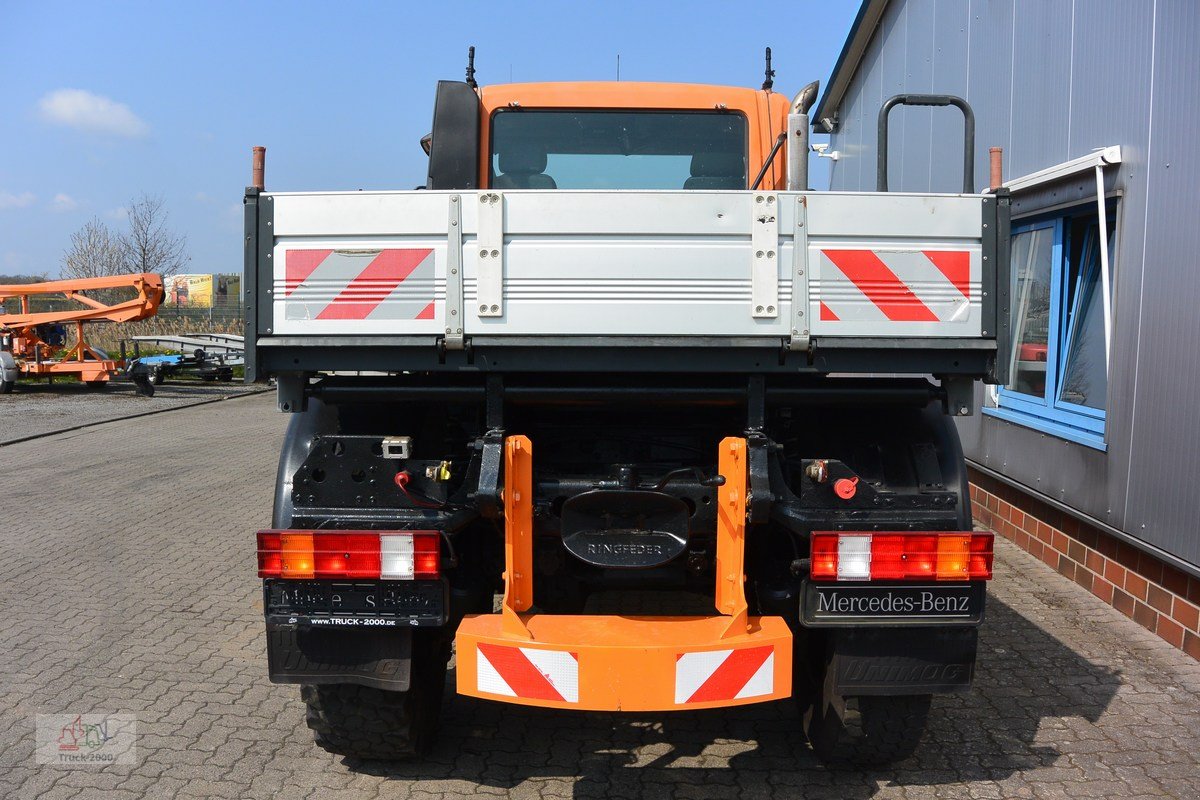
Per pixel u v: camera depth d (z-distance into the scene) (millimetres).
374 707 3193
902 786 3354
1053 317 6164
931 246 2918
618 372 3090
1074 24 5766
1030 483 6379
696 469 3100
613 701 2773
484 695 2855
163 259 40562
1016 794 3293
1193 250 4512
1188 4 4566
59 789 3285
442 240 2893
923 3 8656
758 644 2807
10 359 18766
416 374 3307
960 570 2887
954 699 4105
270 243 2908
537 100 4547
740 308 2910
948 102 3262
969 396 3100
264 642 4832
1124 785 3354
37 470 10258
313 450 2965
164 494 8883
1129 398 5090
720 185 4621
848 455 3439
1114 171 5293
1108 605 5371
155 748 3613
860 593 2924
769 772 3463
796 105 3244
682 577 3328
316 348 2957
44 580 5949
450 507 2973
